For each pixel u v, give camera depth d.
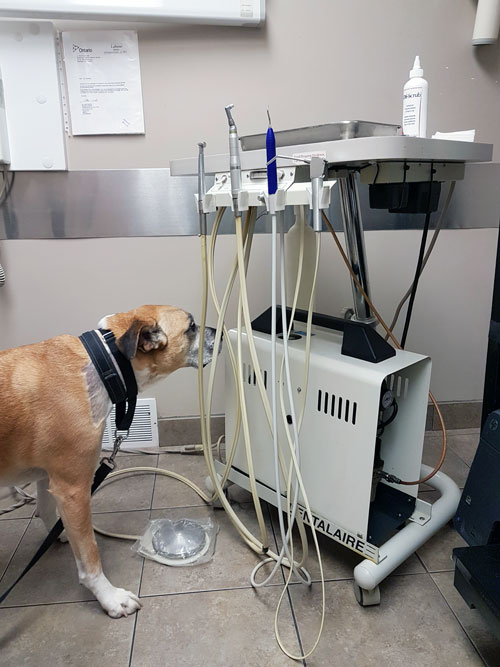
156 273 1.60
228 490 1.48
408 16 1.48
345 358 1.08
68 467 0.99
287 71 1.49
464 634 1.01
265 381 1.20
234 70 1.47
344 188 1.15
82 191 1.50
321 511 1.14
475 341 1.79
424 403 1.14
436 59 1.53
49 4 1.29
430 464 1.62
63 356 1.02
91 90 1.43
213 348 1.17
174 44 1.43
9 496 1.48
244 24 1.41
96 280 1.58
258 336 1.24
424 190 1.14
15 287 1.56
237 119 1.50
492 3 1.45
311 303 1.03
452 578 1.16
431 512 1.20
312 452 1.13
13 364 0.99
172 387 1.71
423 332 1.76
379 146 0.83
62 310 1.60
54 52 1.37
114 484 1.54
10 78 1.38
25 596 1.11
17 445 0.96
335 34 1.47
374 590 1.06
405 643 0.99
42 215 1.51
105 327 1.10
